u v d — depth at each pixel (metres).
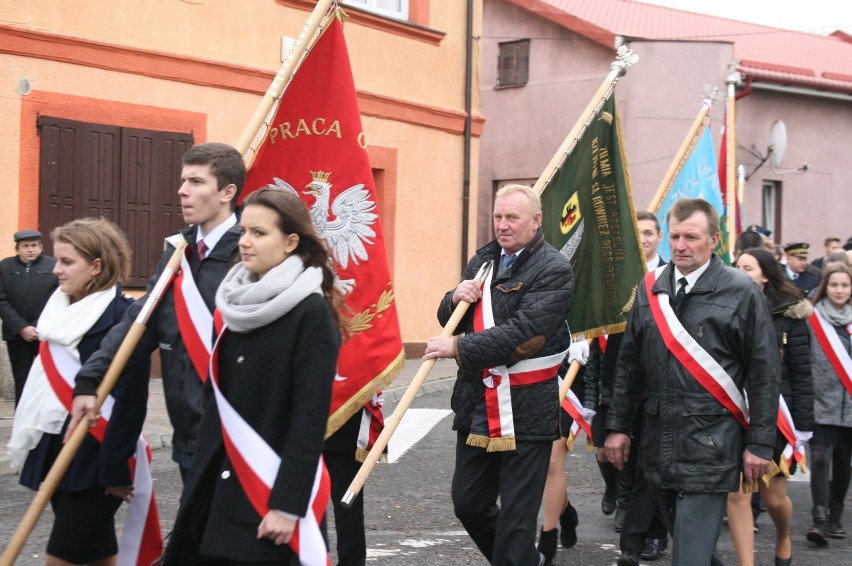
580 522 7.39
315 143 5.19
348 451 5.18
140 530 4.38
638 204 22.08
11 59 11.10
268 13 13.72
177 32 12.68
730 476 4.64
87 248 4.42
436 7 16.31
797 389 6.18
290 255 3.59
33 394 4.35
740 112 22.62
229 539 3.46
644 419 4.88
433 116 16.20
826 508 7.11
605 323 6.22
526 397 4.87
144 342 4.16
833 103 24.19
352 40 14.87
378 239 5.22
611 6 27.23
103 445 4.17
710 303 4.73
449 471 8.84
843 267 7.24
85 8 11.74
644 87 22.02
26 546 6.16
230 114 13.25
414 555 6.30
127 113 12.13
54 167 11.44
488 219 24.25
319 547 3.46
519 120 23.73
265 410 3.49
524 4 23.44
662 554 6.63
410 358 15.84
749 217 22.81
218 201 4.08
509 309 4.92
